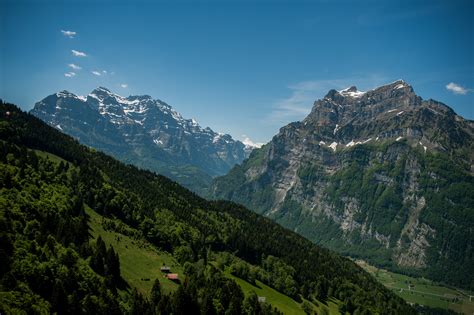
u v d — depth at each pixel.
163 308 173.75
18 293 136.75
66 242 188.12
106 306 157.50
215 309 193.75
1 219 163.88
